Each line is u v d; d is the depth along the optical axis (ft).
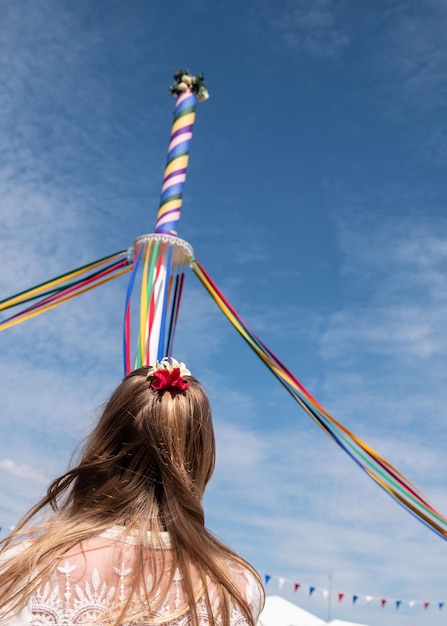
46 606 3.85
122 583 4.03
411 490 25.16
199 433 4.77
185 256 25.64
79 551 4.08
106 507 4.39
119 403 4.75
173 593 4.13
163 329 23.45
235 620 4.26
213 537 4.67
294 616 44.86
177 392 4.79
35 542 4.15
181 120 28.71
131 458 4.59
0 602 3.84
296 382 26.91
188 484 4.54
